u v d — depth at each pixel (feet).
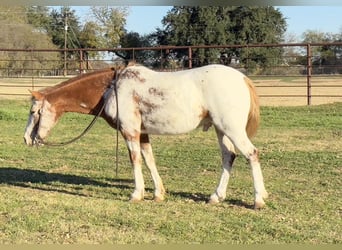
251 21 144.46
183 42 145.89
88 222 17.99
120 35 185.98
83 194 22.68
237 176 25.73
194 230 17.10
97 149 35.01
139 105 20.43
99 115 21.91
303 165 28.32
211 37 143.64
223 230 17.15
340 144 34.99
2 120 49.06
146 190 23.18
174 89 19.75
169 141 37.47
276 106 57.47
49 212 19.20
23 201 20.94
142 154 21.68
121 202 20.90
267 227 17.37
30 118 22.33
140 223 17.80
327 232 16.89
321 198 21.29
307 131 40.93
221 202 20.75
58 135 41.16
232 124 19.08
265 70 122.62
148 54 116.37
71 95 21.98
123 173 27.45
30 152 33.71
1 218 18.61
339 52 109.81
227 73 19.48
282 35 151.84
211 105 19.24
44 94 22.09
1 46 143.02
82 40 189.47
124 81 20.80
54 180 25.75
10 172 27.68
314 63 124.77
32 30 157.28
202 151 33.32
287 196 21.70
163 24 149.79
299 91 83.56
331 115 49.83
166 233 16.80
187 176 26.27
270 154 31.55
